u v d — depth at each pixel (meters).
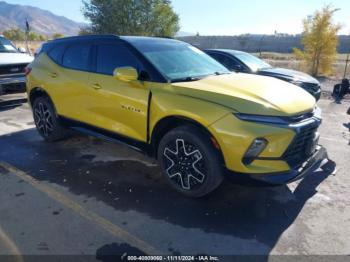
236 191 3.87
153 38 4.71
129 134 4.12
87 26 24.14
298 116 3.34
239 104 3.22
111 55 4.36
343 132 6.57
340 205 3.61
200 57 4.70
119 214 3.38
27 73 5.72
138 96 3.86
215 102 3.31
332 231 3.13
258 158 3.17
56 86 5.06
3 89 7.77
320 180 4.22
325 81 16.47
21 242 2.91
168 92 3.62
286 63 24.55
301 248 2.88
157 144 3.92
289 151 3.24
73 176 4.27
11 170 4.46
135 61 4.07
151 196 3.75
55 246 2.87
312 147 3.62
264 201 3.66
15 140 5.77
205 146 3.37
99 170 4.46
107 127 4.39
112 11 23.05
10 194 3.78
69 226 3.15
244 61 8.86
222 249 2.86
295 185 4.07
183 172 3.64
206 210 3.47
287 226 3.21
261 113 3.16
